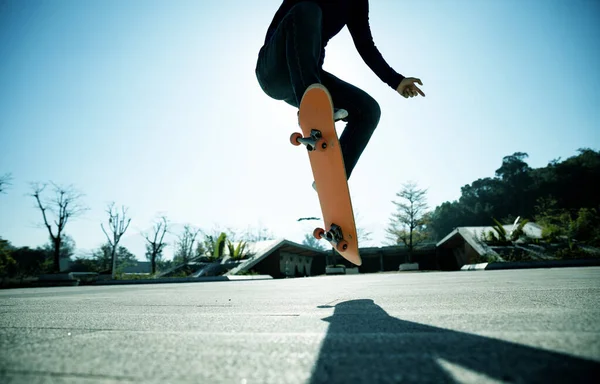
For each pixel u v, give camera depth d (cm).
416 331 81
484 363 53
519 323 86
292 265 3250
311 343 72
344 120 187
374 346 67
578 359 53
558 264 1538
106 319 125
